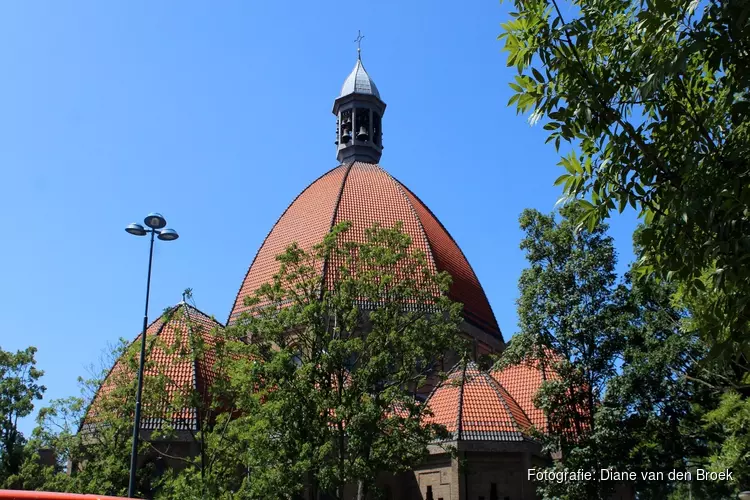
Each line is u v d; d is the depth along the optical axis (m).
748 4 11.33
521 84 14.29
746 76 12.41
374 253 33.12
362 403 30.69
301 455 29.05
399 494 41.47
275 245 53.94
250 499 30.08
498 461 39.94
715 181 12.59
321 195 55.28
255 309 34.97
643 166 13.77
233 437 32.44
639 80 13.62
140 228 29.28
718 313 12.79
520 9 14.09
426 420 41.25
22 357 56.56
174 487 30.61
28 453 43.28
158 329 45.41
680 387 39.66
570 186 14.09
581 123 13.72
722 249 11.98
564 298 36.97
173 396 35.22
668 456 40.28
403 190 55.75
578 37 14.13
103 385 40.41
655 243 13.34
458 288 51.56
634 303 38.75
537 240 38.72
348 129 63.72
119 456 35.78
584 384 36.88
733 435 30.81
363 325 43.44
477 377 43.50
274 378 31.41
